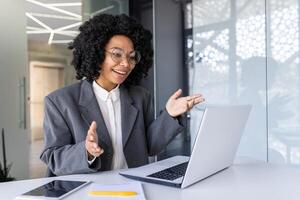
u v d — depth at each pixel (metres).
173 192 0.89
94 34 1.27
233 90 2.83
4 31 3.42
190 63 3.07
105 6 3.21
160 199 0.83
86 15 3.15
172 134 1.31
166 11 3.14
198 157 0.92
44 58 8.02
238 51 2.79
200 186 0.95
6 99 3.40
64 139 1.20
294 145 2.54
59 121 1.21
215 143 0.99
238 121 1.09
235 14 2.80
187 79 3.08
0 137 3.32
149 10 3.22
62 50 8.20
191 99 1.25
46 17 5.31
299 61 2.49
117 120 1.32
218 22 2.90
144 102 1.44
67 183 0.96
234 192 0.90
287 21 2.53
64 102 1.23
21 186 0.96
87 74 1.32
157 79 3.11
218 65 2.91
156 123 1.36
